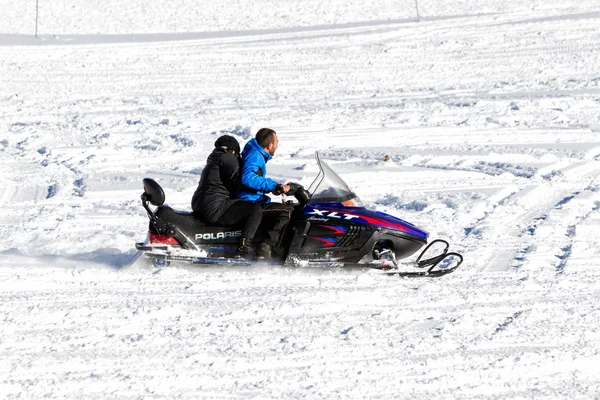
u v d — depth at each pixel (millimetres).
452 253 25125
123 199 37594
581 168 41719
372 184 39594
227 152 25875
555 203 35250
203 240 25766
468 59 81375
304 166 43281
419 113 57344
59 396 15859
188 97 69562
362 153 46562
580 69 74438
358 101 64500
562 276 24531
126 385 16359
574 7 106562
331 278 24562
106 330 19469
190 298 22188
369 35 95188
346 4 121500
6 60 85688
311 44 92125
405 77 75188
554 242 28781
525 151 45750
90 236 30359
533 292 22969
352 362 17688
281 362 17625
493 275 24875
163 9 122062
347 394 16172
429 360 17812
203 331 19422
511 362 17766
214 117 58750
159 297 22281
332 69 79812
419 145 48625
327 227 25344
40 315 20516
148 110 62938
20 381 16484
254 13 117688
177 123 56344
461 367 17531
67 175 43062
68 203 36875
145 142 51312
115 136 52688
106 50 91375
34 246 29016
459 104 59719
